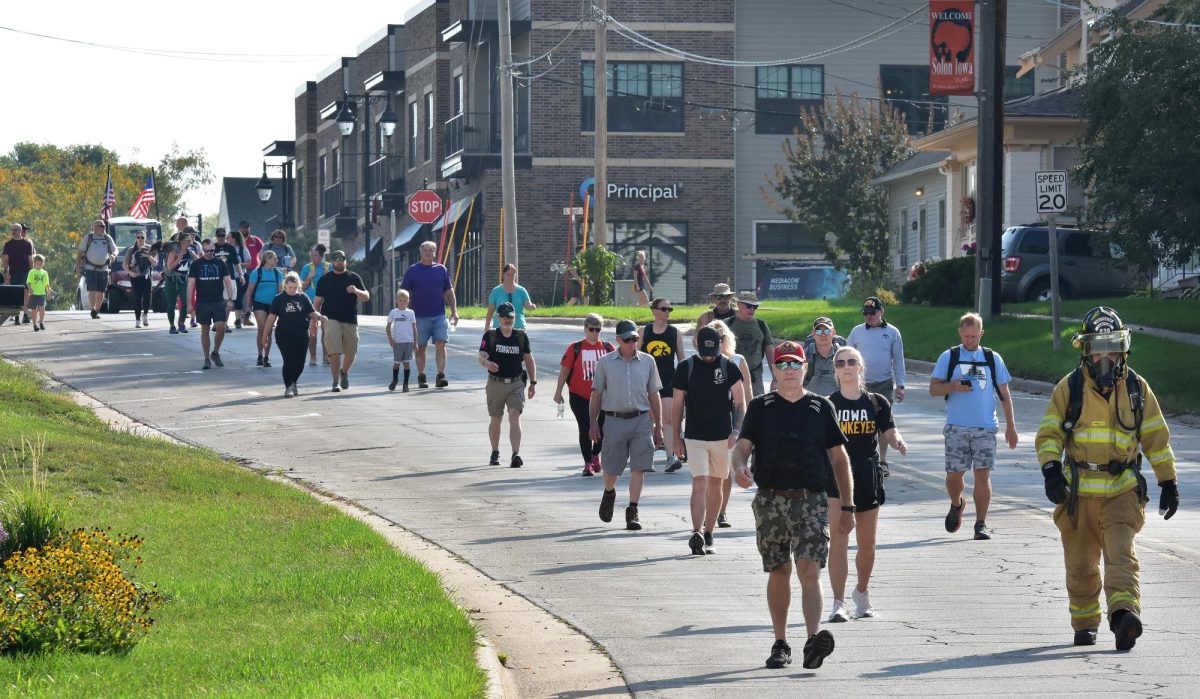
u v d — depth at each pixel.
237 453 42.75
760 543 20.84
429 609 22.42
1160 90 64.06
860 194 116.50
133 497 32.97
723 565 28.12
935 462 40.59
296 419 49.16
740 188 123.19
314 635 21.03
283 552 27.77
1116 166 66.62
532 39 118.81
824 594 25.83
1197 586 25.95
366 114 131.62
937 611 24.31
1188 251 66.81
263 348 62.47
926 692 19.22
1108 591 21.38
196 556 27.31
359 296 55.62
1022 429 46.72
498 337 40.38
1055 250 60.22
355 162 159.25
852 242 116.88
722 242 120.94
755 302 39.69
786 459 20.62
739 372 29.44
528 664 21.11
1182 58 64.06
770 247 123.81
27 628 19.98
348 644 20.41
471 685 18.03
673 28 119.81
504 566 27.98
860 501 23.83
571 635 22.75
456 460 41.59
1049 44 101.31
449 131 127.12
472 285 124.81
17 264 78.81
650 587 26.19
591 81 119.38
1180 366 56.66
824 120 119.69
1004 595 25.45
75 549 22.48
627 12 119.50
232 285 62.00
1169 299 76.81
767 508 20.72
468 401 53.50
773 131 123.19
